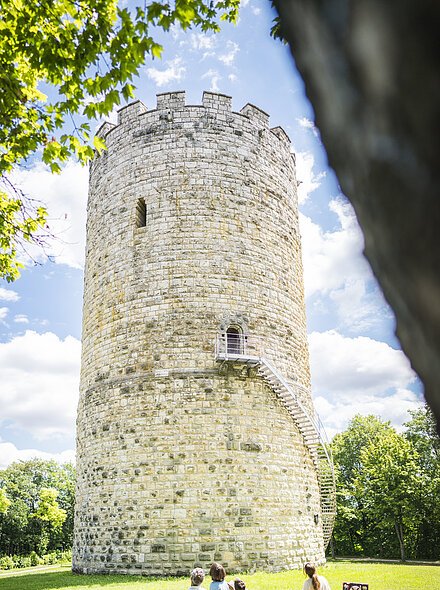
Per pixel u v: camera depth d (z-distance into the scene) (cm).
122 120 2659
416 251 84
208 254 2370
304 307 2794
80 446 2442
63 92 954
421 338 88
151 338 2278
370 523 4834
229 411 2184
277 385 2342
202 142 2506
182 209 2414
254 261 2450
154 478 2091
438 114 79
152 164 2503
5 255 1282
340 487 5053
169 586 1658
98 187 2717
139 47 852
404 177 84
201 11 966
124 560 2039
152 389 2208
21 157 1054
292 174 2898
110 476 2181
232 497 2069
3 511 6431
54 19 920
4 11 928
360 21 88
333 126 99
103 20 878
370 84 88
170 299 2308
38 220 1175
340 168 101
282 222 2656
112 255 2500
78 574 2197
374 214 92
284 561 2092
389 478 3834
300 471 2323
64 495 7612
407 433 4644
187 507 2039
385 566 2598
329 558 4422
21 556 6366
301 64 106
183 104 2556
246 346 2308
